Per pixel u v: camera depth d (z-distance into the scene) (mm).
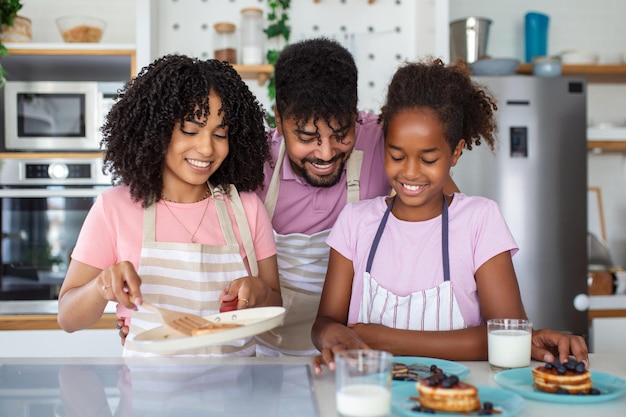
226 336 1088
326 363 1229
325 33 3295
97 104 2881
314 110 1519
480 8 3629
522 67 3316
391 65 3311
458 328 1409
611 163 3684
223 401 1004
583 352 1244
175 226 1479
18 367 1213
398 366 1163
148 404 989
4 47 2793
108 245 1451
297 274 1852
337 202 1850
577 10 3668
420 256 1471
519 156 3035
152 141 1414
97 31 2973
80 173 2859
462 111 1451
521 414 960
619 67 3395
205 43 3271
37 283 2840
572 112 3062
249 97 1572
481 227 1462
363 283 1489
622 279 3219
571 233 3045
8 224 2826
